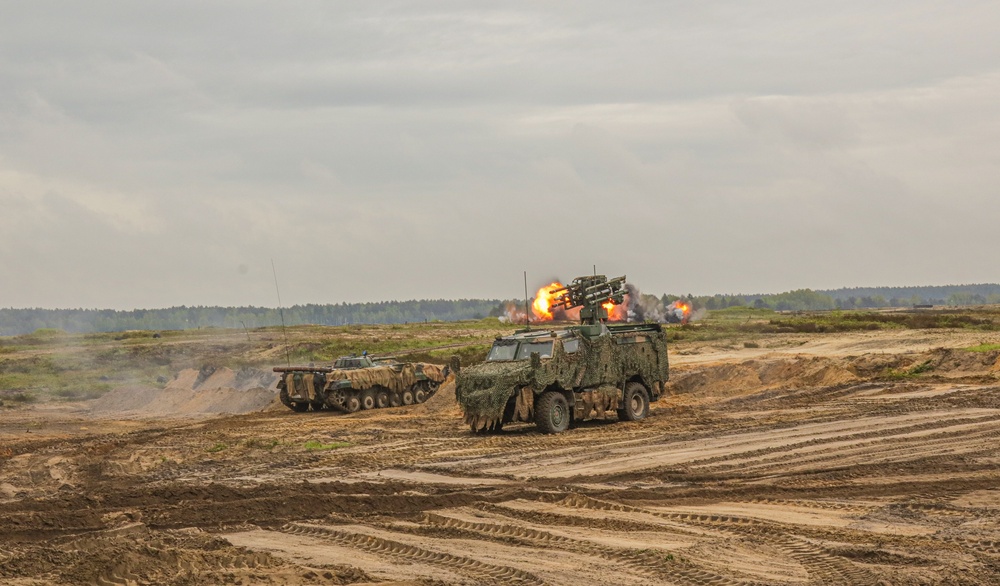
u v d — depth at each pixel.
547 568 10.79
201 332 94.81
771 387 35.12
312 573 10.27
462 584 10.12
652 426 25.25
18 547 12.05
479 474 18.41
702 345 58.41
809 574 10.32
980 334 54.78
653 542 12.02
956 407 25.77
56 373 62.69
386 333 86.88
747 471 17.58
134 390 48.00
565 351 25.53
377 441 24.33
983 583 9.74
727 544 11.80
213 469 20.44
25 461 23.41
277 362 59.53
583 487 16.36
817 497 15.01
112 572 9.80
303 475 18.95
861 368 37.06
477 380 24.88
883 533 12.21
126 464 21.16
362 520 13.83
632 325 28.52
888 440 20.59
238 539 12.80
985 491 14.97
